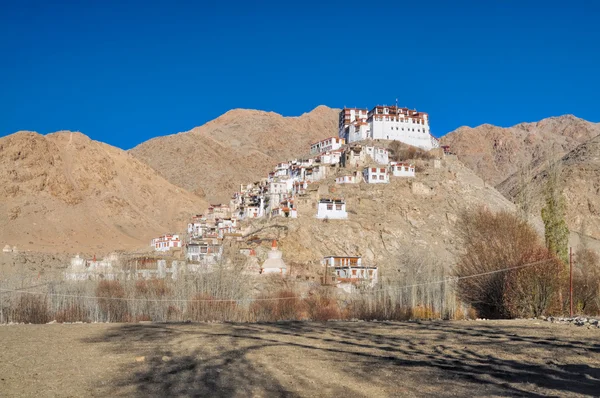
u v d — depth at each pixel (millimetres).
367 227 129375
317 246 119875
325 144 197000
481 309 55156
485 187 174625
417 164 172625
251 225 134875
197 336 28734
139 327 34344
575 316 42562
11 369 18609
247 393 15148
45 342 26172
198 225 158500
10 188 183250
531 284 46312
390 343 25719
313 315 57219
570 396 14688
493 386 16031
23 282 64188
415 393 15219
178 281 62219
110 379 16938
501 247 55406
